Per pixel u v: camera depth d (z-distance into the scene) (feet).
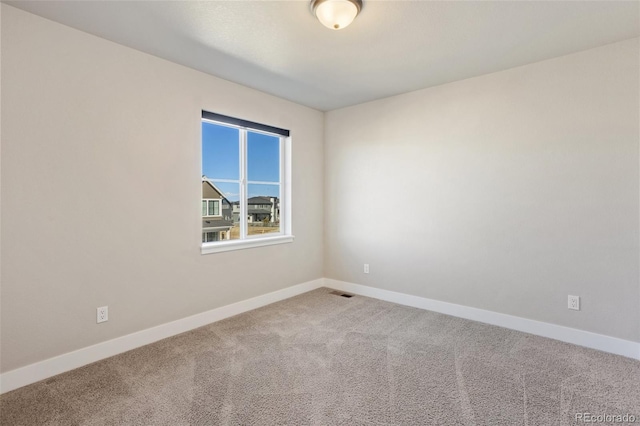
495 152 9.78
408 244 11.74
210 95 9.94
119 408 5.91
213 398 6.20
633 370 7.19
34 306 6.82
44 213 6.91
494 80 9.73
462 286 10.55
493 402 6.06
